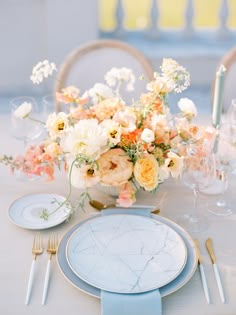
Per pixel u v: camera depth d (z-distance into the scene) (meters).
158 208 1.32
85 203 1.33
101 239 1.16
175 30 4.15
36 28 3.54
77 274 1.04
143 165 1.15
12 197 1.37
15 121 1.45
